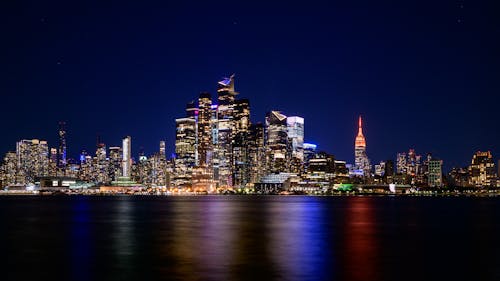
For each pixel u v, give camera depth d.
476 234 97.06
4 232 102.62
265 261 62.34
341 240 86.50
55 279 51.59
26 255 68.56
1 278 52.34
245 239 88.00
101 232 102.00
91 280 51.06
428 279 51.03
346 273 54.22
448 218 150.00
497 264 59.81
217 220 139.38
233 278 51.53
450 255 67.69
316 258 64.94
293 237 91.38
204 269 56.66
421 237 91.25
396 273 54.09
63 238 90.25
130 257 66.00
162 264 60.06
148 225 120.62
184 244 80.75
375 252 70.81
